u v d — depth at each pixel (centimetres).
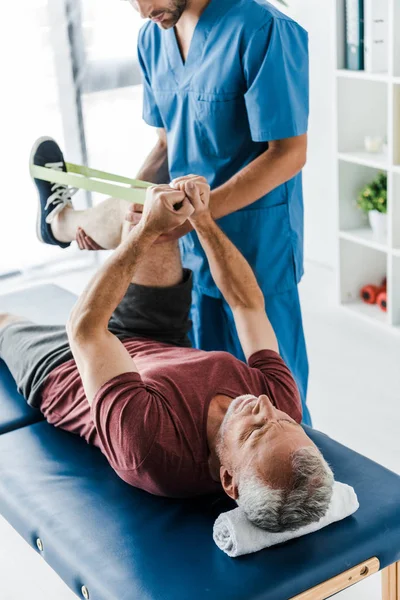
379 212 347
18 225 408
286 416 163
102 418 174
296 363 242
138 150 420
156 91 234
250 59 207
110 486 183
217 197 209
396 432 275
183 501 176
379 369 317
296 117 212
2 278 411
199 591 150
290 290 236
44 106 399
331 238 409
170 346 211
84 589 159
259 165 212
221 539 159
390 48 314
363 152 356
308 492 152
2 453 199
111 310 183
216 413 175
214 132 222
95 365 177
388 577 171
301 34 214
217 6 213
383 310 361
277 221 227
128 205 234
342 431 276
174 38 223
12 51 386
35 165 246
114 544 164
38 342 224
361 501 172
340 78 347
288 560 156
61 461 194
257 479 155
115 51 400
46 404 210
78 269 421
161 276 219
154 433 168
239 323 199
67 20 389
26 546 230
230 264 200
